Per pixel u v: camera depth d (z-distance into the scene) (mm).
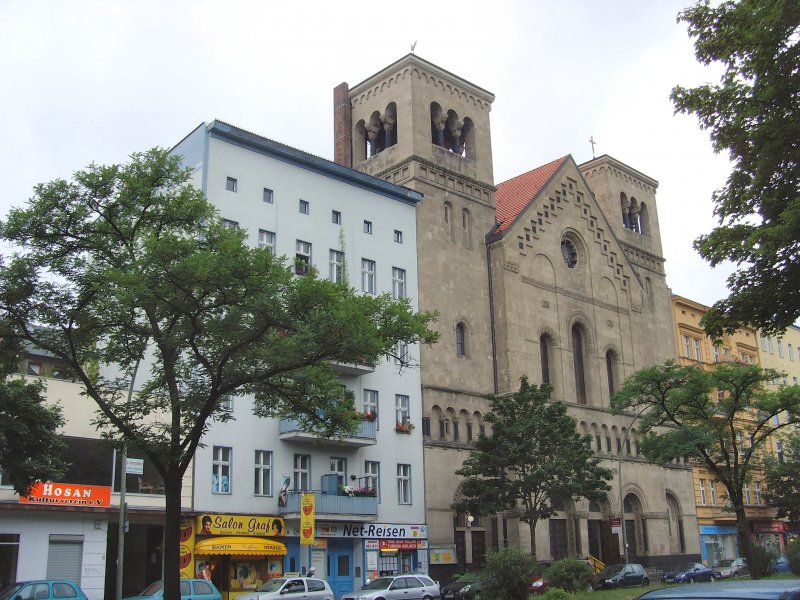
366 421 43156
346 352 21328
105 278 20656
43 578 31828
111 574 37625
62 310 22578
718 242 17797
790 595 6062
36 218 21922
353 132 57500
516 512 48906
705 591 6605
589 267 60438
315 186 45500
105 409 22359
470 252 53406
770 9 16578
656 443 38719
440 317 50219
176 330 21938
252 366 22891
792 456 63125
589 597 31688
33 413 23312
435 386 48375
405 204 50281
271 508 39219
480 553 48344
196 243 21875
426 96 54344
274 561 38688
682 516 62562
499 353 52500
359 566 41969
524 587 30094
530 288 55000
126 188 22391
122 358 23953
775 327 17828
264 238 42438
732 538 69562
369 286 46938
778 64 16859
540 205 57625
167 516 21344
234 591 36906
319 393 23953
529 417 44219
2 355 23016
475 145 56375
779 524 75312
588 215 61688
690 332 72000
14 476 23172
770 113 17234
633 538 57594
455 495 47406
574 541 52250
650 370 38781
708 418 39094
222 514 37000
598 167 69062
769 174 17391
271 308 21188
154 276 20578
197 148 41625
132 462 28750
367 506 41688
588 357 58500
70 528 32906
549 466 41500
